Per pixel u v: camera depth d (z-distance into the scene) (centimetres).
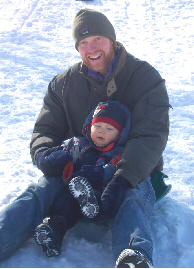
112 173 221
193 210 247
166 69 606
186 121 413
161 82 241
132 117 238
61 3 1113
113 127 232
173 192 270
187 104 465
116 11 1038
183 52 707
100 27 233
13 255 196
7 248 191
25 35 826
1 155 326
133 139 224
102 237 218
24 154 330
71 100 255
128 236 187
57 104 262
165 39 801
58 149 234
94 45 234
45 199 214
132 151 216
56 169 223
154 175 252
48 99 265
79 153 235
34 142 253
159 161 249
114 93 246
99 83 245
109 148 232
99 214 203
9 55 675
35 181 280
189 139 367
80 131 260
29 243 207
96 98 250
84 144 240
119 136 236
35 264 190
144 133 225
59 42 780
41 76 568
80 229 225
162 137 225
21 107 450
